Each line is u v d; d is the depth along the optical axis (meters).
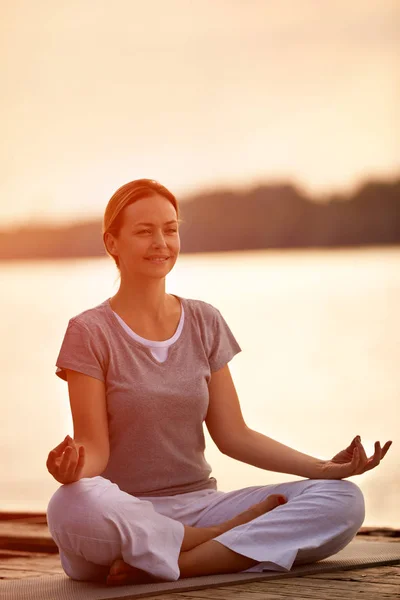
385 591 2.44
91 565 2.78
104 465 2.84
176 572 2.67
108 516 2.64
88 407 2.88
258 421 6.93
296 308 15.13
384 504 4.42
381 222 35.47
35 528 4.02
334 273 22.55
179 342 3.05
